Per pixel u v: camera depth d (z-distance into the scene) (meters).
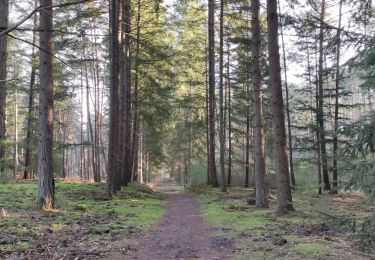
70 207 13.16
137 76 27.89
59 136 49.03
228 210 14.75
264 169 15.48
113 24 18.05
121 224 10.97
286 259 6.77
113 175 18.72
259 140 15.56
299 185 24.55
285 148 13.03
